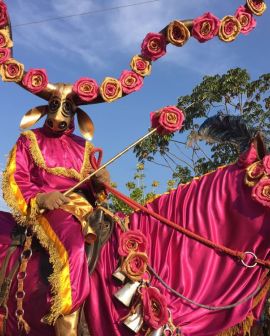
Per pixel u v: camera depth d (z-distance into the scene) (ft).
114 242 11.37
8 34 12.55
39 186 11.90
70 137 12.89
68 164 12.27
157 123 12.80
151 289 10.50
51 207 11.02
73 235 10.71
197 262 11.30
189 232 11.36
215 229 11.48
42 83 12.21
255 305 10.74
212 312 10.65
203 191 11.92
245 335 10.66
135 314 10.50
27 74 12.26
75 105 12.62
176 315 10.59
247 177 11.25
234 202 11.41
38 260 11.16
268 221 11.00
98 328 10.60
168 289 10.87
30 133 12.24
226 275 11.03
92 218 11.40
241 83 45.37
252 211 11.13
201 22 12.32
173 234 11.60
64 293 10.00
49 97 12.44
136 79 12.73
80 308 10.59
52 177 11.95
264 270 10.89
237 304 10.48
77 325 10.48
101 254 11.19
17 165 11.80
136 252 10.75
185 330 10.38
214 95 45.91
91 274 10.77
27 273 11.05
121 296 10.54
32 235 11.26
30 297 10.82
